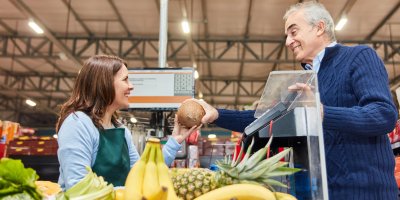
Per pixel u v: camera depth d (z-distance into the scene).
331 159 1.38
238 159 1.00
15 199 0.74
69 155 1.39
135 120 2.48
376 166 1.35
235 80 12.96
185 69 2.51
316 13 1.58
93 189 0.80
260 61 10.21
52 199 0.80
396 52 9.53
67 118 1.49
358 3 7.61
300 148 1.06
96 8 8.32
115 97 1.65
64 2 8.03
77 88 1.63
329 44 1.59
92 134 1.48
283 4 7.68
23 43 10.76
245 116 1.69
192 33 9.55
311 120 0.97
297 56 1.64
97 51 9.97
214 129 13.20
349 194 1.32
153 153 0.83
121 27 9.45
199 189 0.87
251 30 9.30
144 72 2.52
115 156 1.52
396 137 2.30
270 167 0.92
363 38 9.50
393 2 7.48
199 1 7.81
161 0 2.62
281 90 1.10
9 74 12.93
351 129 1.16
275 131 1.07
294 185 1.07
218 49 10.87
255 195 0.81
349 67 1.42
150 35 9.87
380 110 1.20
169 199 0.77
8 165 0.76
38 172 2.64
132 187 0.76
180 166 2.44
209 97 15.36
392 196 1.36
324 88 1.49
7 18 9.09
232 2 7.77
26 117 18.25
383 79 1.34
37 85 14.23
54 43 9.58
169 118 2.51
